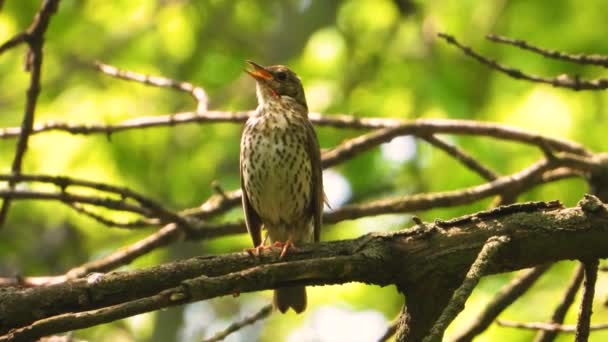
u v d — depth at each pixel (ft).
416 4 49.01
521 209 21.25
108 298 20.72
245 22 56.80
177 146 52.75
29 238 56.49
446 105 46.96
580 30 46.24
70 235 57.82
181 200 53.01
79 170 49.11
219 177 53.47
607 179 33.32
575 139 45.01
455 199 32.83
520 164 45.09
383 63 51.65
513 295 28.96
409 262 21.12
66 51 51.98
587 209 20.83
